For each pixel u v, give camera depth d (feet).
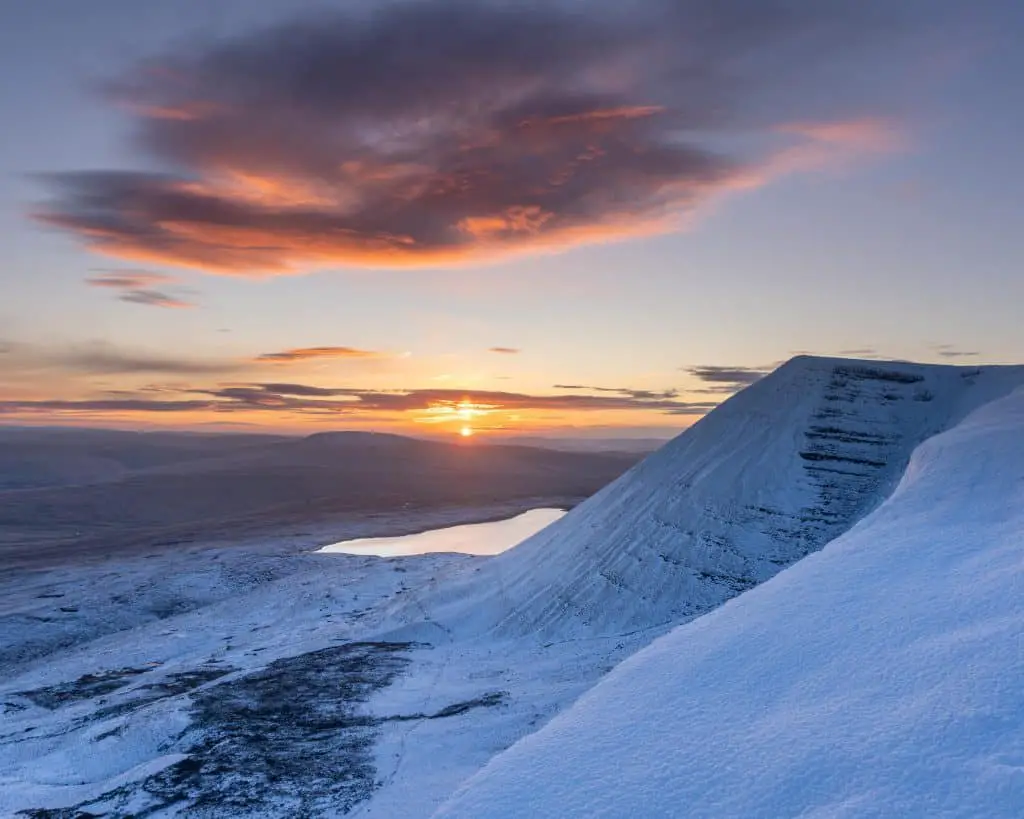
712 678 35.65
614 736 31.53
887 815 21.36
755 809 23.82
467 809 27.50
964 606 36.09
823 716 28.84
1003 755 22.81
